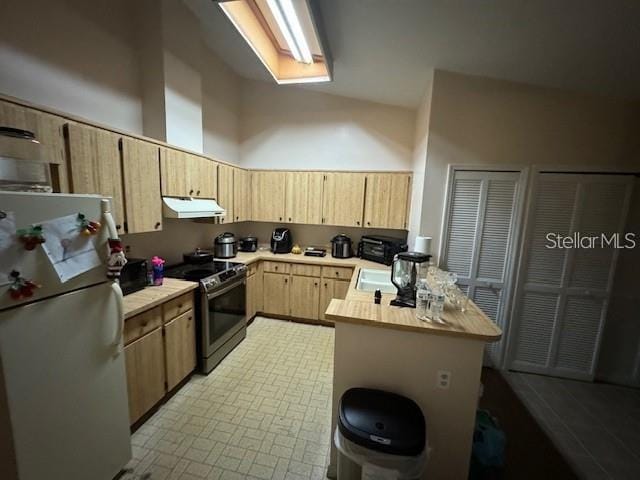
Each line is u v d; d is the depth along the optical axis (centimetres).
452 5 164
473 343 135
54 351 116
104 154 175
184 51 253
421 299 146
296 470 161
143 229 207
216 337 255
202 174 274
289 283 354
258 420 196
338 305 159
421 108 307
